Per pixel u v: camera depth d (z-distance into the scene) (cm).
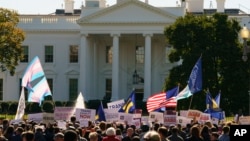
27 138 2700
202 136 3444
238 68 11012
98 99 15900
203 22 11319
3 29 12538
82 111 5050
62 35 16725
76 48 16712
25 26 16712
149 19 15538
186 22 11294
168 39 11425
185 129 4512
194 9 18400
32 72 5275
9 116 12400
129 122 5334
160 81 16325
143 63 16512
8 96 16662
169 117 4981
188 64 10800
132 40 16525
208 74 10838
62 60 16750
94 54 16312
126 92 16450
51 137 3941
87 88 15762
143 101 14762
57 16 16788
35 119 5241
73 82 16738
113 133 3020
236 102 10844
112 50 16475
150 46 15600
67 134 2419
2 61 12681
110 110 5475
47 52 16750
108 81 16588
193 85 6328
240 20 16688
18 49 12719
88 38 15875
